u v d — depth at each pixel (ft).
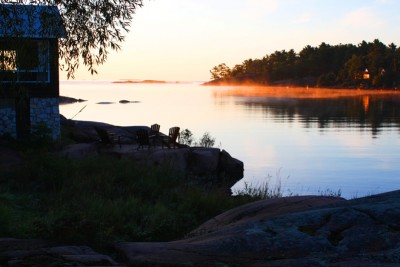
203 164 80.38
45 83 82.02
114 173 57.62
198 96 506.89
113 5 34.27
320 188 76.38
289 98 424.46
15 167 61.00
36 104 81.82
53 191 50.96
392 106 301.22
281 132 163.94
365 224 22.12
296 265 19.26
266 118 221.05
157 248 24.26
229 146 128.57
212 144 113.80
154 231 37.32
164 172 60.23
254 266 20.06
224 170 86.12
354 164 100.53
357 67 648.38
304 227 22.99
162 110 269.64
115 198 48.83
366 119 214.90
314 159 107.24
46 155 62.08
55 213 40.06
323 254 20.40
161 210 41.83
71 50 34.65
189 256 22.11
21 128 81.05
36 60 35.96
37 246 26.66
